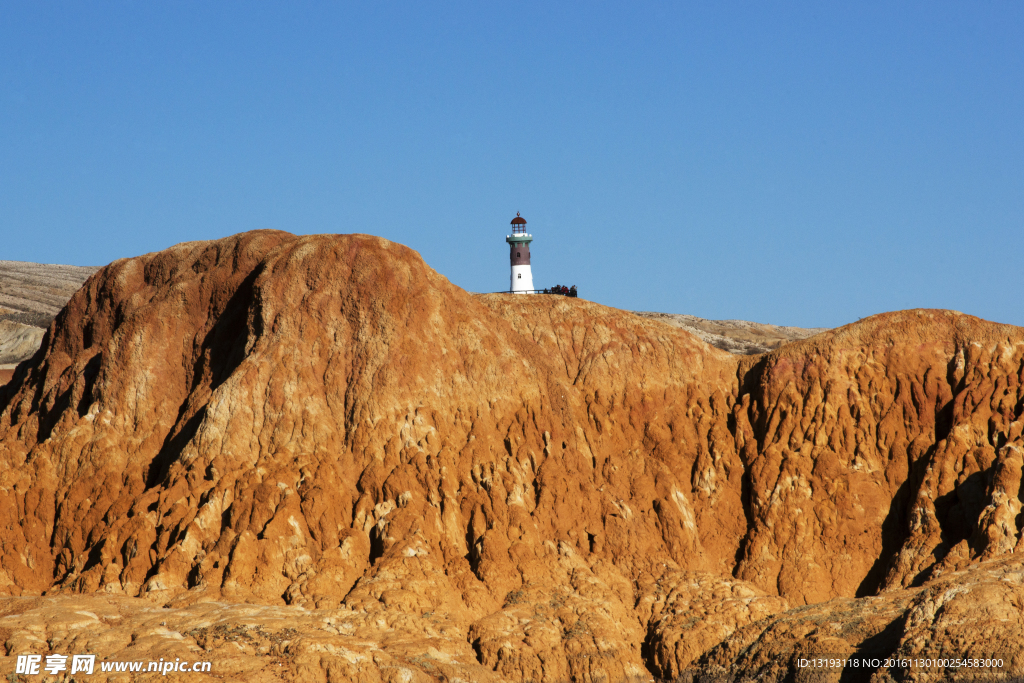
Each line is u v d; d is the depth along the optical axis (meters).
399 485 80.94
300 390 86.19
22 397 99.19
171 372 92.69
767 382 88.88
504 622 72.56
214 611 70.00
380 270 91.00
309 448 83.56
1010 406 80.69
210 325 94.38
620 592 77.31
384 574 74.88
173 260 100.25
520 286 129.12
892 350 87.56
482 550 78.25
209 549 76.44
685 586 76.75
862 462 82.94
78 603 70.75
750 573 78.69
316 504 78.50
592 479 85.25
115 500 83.88
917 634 62.09
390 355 87.38
